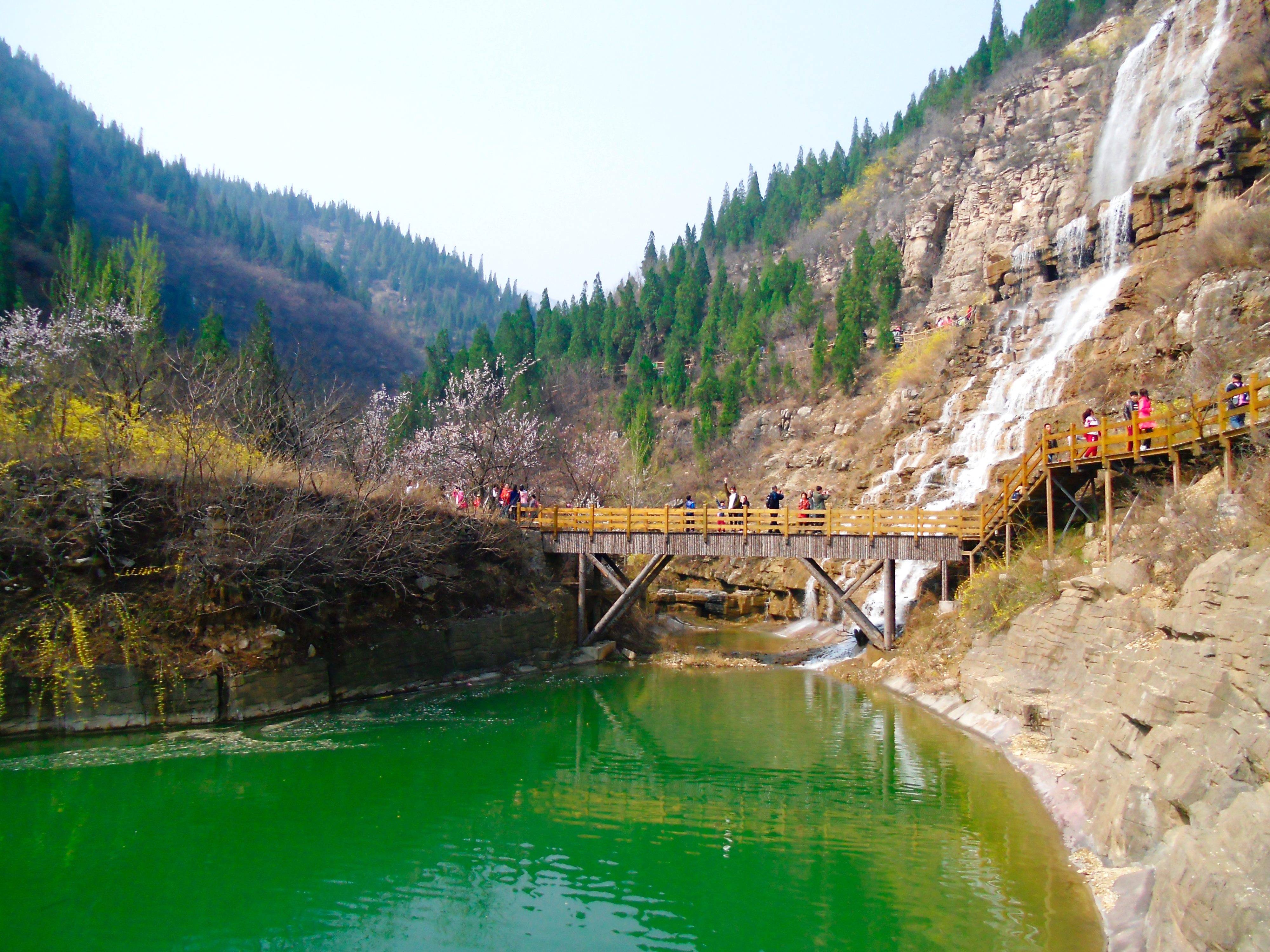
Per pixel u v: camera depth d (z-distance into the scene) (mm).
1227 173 38875
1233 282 29484
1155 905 10016
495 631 30734
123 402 26609
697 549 33188
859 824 15758
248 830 15227
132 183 168000
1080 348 40188
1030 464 27219
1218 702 11180
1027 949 10867
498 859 14289
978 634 24719
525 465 51344
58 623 20281
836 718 23969
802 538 31750
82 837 14648
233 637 22688
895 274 72625
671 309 102250
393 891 13047
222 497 23688
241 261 156500
